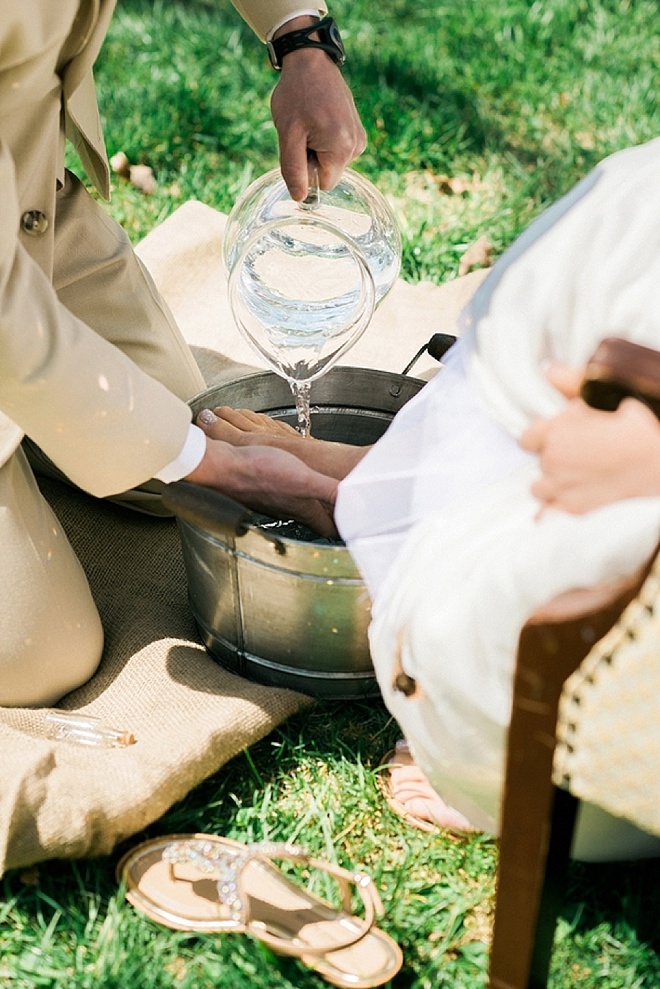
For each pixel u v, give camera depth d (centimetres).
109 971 138
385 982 136
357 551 148
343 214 182
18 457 168
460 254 267
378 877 150
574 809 116
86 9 147
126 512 201
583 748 111
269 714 162
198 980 138
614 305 119
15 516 162
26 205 156
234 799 157
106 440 147
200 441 157
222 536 156
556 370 120
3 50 138
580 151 306
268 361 185
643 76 335
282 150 173
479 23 352
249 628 167
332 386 195
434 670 124
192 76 319
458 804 142
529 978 124
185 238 253
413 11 359
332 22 178
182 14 342
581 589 105
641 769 111
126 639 179
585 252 123
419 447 144
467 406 136
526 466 128
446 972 140
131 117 300
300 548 150
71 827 141
